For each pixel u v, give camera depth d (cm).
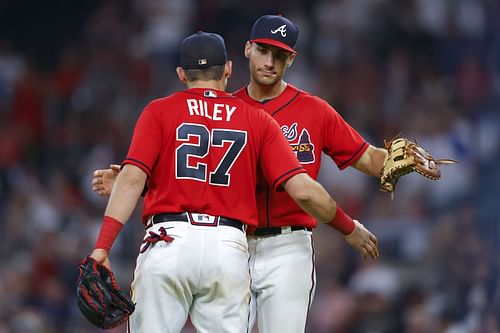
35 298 4950
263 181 2189
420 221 5384
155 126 2012
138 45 6788
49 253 5244
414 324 4669
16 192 5706
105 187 2253
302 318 2191
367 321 4825
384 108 6369
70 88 6556
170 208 1992
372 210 5497
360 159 2283
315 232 5138
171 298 1983
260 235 2212
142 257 2011
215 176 2006
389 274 5025
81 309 1912
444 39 6844
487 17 6962
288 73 6519
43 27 6850
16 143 6194
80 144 6197
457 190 5647
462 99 6519
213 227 1989
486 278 4897
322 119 2250
